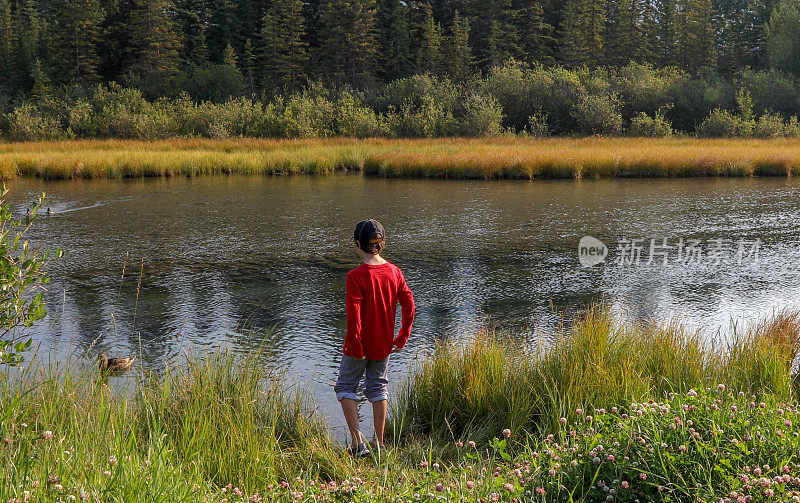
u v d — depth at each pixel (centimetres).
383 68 8062
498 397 441
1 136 4609
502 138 4428
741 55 8500
